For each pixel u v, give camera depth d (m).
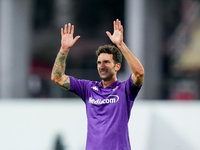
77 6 104.19
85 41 104.12
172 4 86.62
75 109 30.05
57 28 105.62
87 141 15.96
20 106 30.28
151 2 65.44
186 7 84.75
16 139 29.55
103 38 104.38
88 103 16.33
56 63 16.70
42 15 104.56
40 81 69.25
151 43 65.81
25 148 29.33
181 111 30.00
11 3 66.12
